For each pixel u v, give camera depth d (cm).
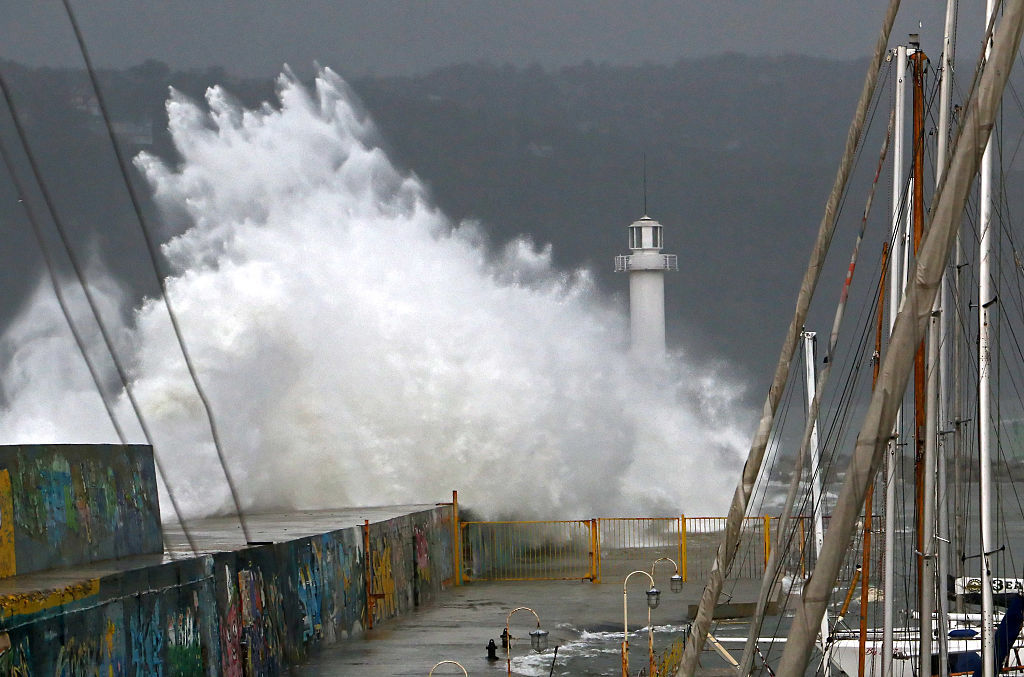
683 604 9956
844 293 4381
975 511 14300
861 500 1770
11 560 4866
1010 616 5288
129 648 5009
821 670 6300
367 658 7825
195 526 9119
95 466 5675
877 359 5128
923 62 4991
